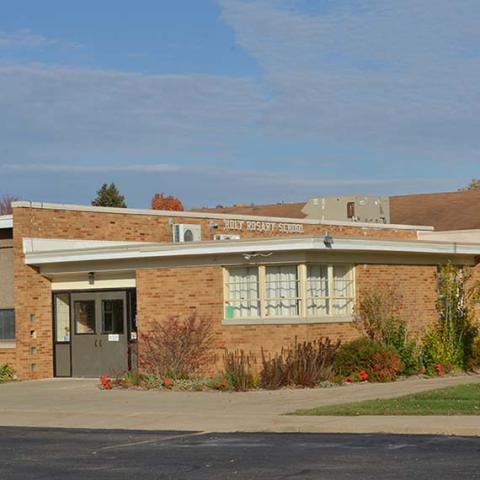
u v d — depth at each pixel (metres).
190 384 26.56
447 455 14.79
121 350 30.44
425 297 31.67
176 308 28.95
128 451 16.45
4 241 32.12
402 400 21.77
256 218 37.91
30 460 15.75
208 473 13.90
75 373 31.33
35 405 23.94
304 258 27.00
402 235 43.81
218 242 27.83
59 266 31.22
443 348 29.94
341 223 41.66
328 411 20.42
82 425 20.66
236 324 27.89
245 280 28.16
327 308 28.05
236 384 25.73
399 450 15.48
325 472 13.59
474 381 26.61
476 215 55.88
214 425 19.64
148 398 24.52
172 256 28.78
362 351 27.09
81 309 31.33
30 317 31.17
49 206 31.48
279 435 18.16
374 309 28.91
